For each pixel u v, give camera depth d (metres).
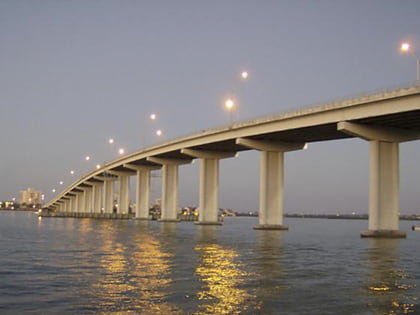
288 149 93.94
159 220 135.12
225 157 112.31
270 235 77.69
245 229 100.94
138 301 22.91
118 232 80.69
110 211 194.12
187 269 33.12
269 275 30.98
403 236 72.69
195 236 70.88
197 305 22.20
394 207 73.00
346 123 70.06
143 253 43.69
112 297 23.70
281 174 93.88
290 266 35.75
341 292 25.64
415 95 61.03
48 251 45.09
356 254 45.75
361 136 71.25
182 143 112.94
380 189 72.06
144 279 28.75
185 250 47.12
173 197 134.75
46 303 22.47
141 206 153.62
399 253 47.06
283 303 22.84
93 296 23.91
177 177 135.12
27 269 32.66
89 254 42.41
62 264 35.31
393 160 73.06
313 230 115.62
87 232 80.19
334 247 54.00
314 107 74.50
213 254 43.56
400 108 62.81
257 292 25.28
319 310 21.59
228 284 27.45
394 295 25.12
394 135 72.81
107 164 176.62
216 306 22.06
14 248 48.22
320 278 30.12
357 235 85.06
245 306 22.14
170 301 22.97
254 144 92.12
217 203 112.31
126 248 48.72
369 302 23.36
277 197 94.00
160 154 127.56
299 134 85.31
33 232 79.75
